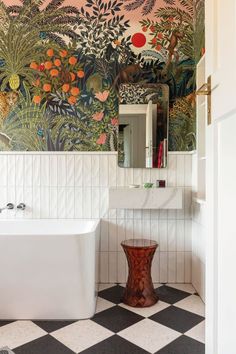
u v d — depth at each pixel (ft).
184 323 6.22
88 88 8.46
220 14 3.28
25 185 8.52
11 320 6.41
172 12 8.46
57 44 8.45
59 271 6.34
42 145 8.50
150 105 8.48
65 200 8.52
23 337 5.73
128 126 8.45
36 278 6.36
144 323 6.22
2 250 6.28
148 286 7.12
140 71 8.46
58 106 8.47
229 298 3.09
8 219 8.44
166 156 8.46
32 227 8.29
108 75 8.46
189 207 8.46
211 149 3.62
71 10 8.45
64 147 8.48
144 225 8.48
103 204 8.48
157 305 7.07
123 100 8.45
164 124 8.46
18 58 8.46
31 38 8.46
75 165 8.48
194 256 8.18
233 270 2.99
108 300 7.37
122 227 8.48
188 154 8.46
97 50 8.46
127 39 8.46
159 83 8.46
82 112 8.47
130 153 8.45
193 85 8.39
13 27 8.46
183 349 5.31
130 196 7.72
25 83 8.46
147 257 7.06
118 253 8.50
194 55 8.39
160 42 8.45
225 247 3.21
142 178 8.49
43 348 5.36
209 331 3.67
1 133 8.48
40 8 8.45
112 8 8.43
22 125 8.50
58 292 6.40
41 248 6.29
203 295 7.25
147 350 5.28
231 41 2.96
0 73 8.46
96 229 7.32
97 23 8.44
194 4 8.35
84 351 5.26
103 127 8.48
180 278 8.50
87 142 8.48
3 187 8.52
